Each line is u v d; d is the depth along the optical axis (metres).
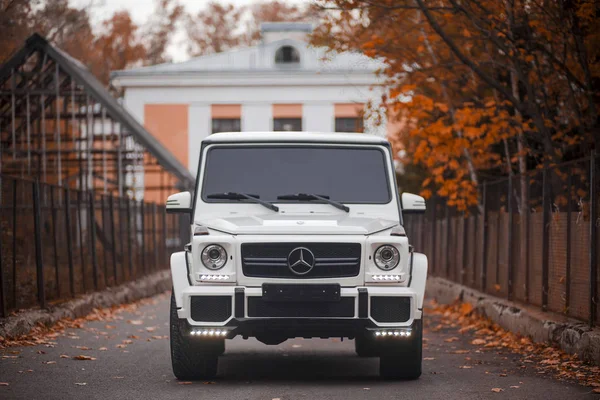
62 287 17.91
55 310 16.31
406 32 17.97
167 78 52.19
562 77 17.47
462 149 19.08
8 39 29.48
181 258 10.56
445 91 19.59
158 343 14.40
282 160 11.62
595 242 12.23
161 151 38.09
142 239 26.81
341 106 52.53
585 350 11.76
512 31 16.23
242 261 10.30
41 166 34.06
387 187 11.55
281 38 53.91
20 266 15.30
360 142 11.77
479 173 21.16
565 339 12.55
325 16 18.05
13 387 9.88
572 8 15.49
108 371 11.26
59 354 12.68
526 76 17.73
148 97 52.44
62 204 18.20
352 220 10.79
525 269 15.83
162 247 30.16
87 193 20.53
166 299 25.11
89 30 35.19
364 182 11.55
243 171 11.55
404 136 23.84
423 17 17.78
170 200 11.38
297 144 11.73
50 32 32.50
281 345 14.58
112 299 20.89
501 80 19.89
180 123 52.53
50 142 35.66
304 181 11.50
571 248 13.35
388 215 11.34
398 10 17.19
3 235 14.43
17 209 15.15
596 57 16.53
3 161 32.81
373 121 19.02
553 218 14.25
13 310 14.80
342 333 10.30
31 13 30.95
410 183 29.86
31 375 10.77
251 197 11.34
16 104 33.91
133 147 37.88
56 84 32.53
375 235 10.45
